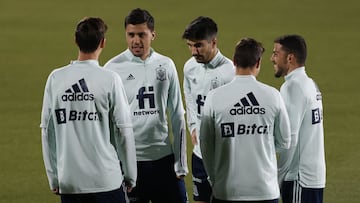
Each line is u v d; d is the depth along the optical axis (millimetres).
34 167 36250
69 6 86000
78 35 20656
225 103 20625
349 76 55688
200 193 26125
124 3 87625
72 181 20688
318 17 79875
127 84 24312
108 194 20859
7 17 80250
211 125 20844
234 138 20609
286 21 77812
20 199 31578
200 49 24000
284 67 22844
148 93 24297
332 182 33531
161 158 24672
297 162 22859
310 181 22781
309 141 22688
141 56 24234
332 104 47844
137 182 24734
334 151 38375
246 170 20625
